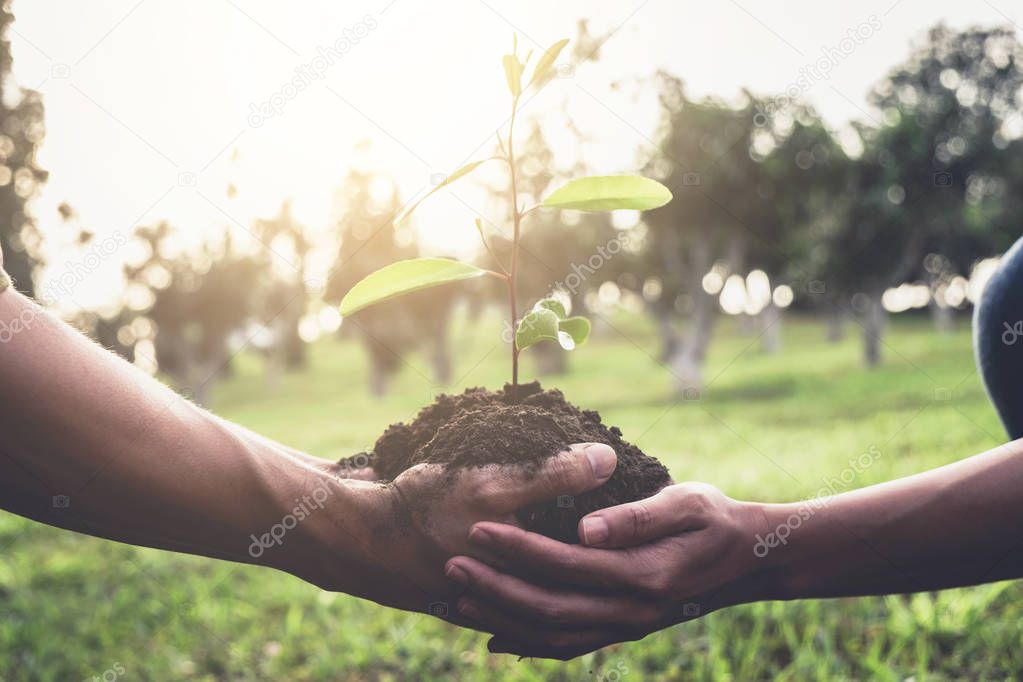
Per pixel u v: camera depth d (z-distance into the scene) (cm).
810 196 1623
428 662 310
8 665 321
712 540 133
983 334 162
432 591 139
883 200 1538
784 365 1894
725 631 300
